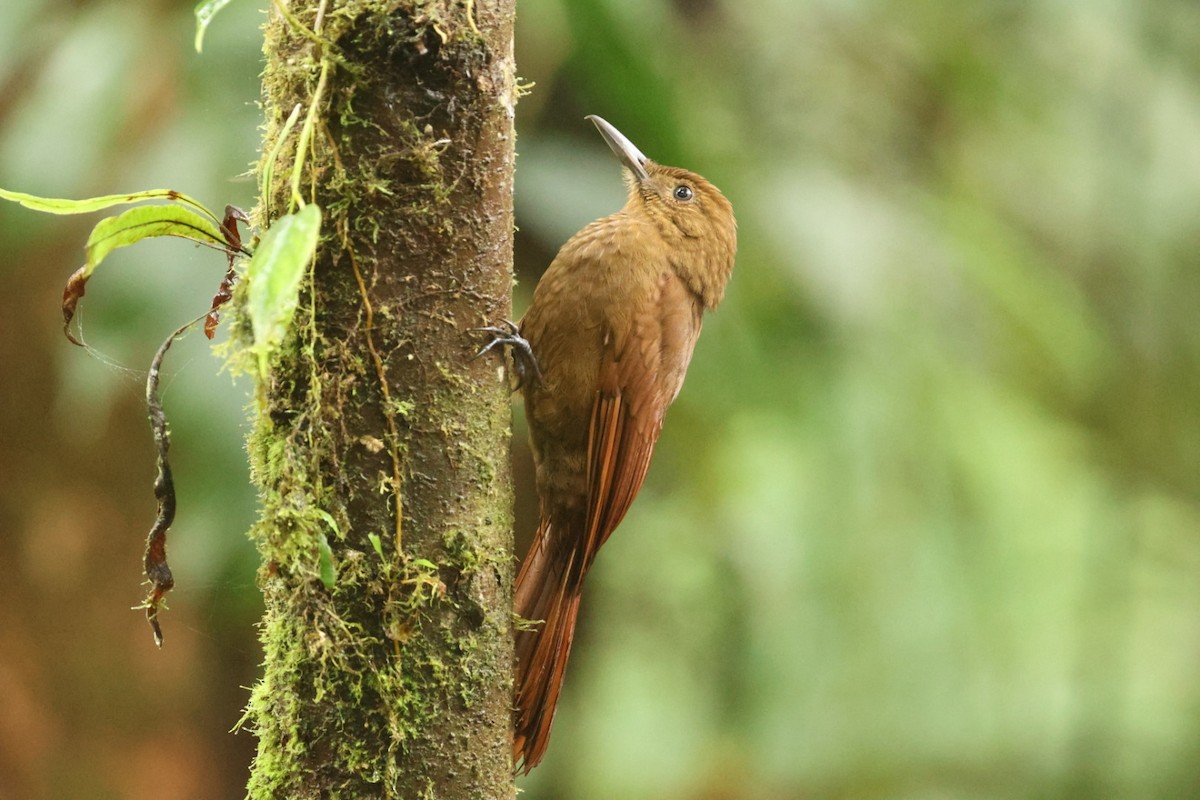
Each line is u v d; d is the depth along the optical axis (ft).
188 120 28.19
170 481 15.64
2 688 33.50
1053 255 42.14
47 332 33.32
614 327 23.86
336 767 14.67
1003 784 41.47
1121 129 40.55
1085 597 39.17
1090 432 41.39
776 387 34.45
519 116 30.78
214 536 26.94
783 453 35.55
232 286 15.90
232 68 28.09
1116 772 41.27
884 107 38.86
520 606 22.22
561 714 40.65
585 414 23.93
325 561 14.26
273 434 14.83
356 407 14.80
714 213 26.09
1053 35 40.93
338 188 14.65
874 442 35.24
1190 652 41.70
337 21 14.56
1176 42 40.86
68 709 33.94
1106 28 40.98
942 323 36.78
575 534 23.71
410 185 14.79
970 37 39.45
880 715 40.81
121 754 34.09
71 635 34.12
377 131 14.67
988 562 38.01
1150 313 41.57
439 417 15.07
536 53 30.01
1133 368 41.55
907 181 39.11
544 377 23.97
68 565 34.09
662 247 25.08
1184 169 41.39
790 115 37.19
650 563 38.19
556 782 40.65
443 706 15.01
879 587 37.91
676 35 35.53
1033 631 39.75
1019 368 39.24
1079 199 41.75
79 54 29.04
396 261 14.85
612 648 40.29
